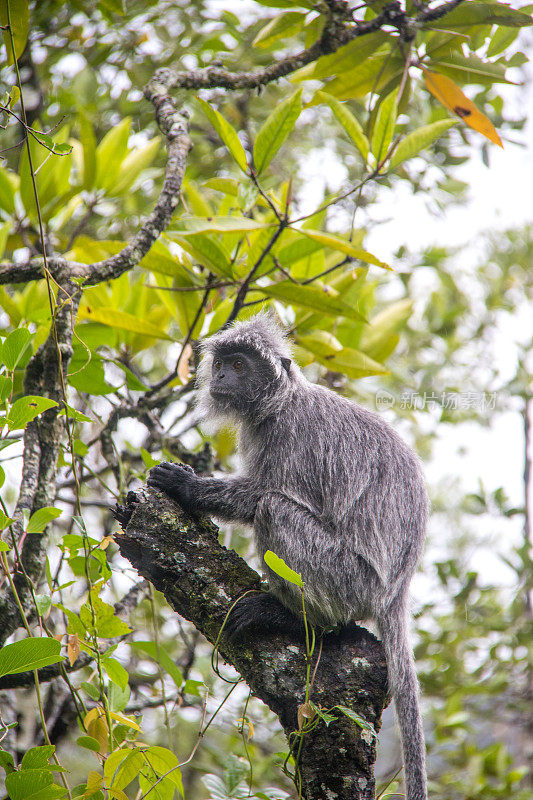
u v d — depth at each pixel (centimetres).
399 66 932
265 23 1453
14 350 688
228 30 1441
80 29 1415
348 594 804
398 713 739
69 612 660
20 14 825
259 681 675
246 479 862
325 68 945
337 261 1159
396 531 841
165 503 728
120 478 952
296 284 922
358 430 886
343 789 622
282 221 848
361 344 1159
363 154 873
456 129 1318
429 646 1401
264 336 957
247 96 1459
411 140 858
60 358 721
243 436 955
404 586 824
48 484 776
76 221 1367
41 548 765
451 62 900
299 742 639
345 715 636
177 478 795
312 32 987
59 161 1112
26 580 722
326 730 638
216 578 706
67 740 1127
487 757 1255
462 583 1425
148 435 1192
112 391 891
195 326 1051
